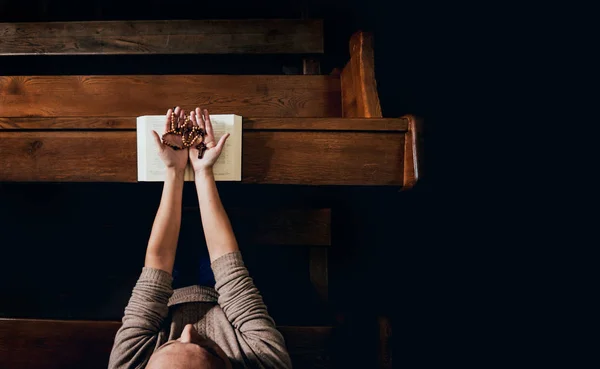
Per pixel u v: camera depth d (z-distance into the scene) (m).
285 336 1.27
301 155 1.21
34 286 1.69
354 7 2.19
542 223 1.46
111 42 1.72
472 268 1.54
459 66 1.75
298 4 2.20
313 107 1.75
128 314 1.03
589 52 1.38
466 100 1.67
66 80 1.72
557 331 1.38
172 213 1.13
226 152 1.19
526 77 1.54
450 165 1.57
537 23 1.53
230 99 1.74
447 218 1.56
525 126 1.52
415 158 1.18
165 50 1.72
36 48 1.72
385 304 1.65
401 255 1.63
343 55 2.23
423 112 1.74
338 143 1.21
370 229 1.83
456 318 1.54
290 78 1.76
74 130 1.20
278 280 1.82
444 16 1.85
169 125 1.17
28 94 1.72
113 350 1.01
